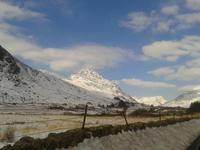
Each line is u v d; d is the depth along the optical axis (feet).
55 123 130.21
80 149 43.42
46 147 37.96
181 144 86.94
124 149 54.70
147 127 77.61
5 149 34.47
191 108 314.96
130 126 67.56
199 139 104.83
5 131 67.41
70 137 43.16
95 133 49.90
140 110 216.13
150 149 65.05
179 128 107.34
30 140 37.09
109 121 156.97
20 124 103.50
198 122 156.25
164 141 78.02
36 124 114.42
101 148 48.01
